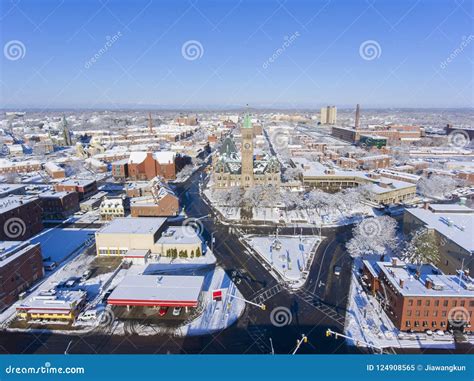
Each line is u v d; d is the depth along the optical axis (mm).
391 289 84812
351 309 88062
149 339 76000
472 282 83812
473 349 73125
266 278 104062
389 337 76438
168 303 84938
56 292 90500
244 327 80312
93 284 100812
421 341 75750
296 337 76562
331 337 76438
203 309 87938
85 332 78812
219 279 103312
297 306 89250
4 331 79188
